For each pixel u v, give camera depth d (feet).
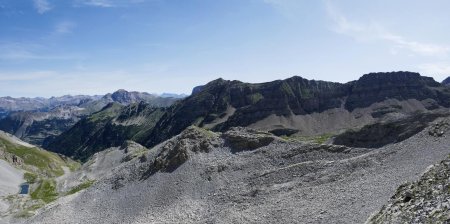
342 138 355.36
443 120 287.89
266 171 328.29
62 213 373.40
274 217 246.88
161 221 304.30
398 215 118.83
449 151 243.19
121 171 417.28
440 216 102.58
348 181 265.34
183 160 381.81
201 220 286.87
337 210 222.48
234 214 270.67
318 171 299.99
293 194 275.18
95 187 407.64
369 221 132.67
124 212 340.80
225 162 363.76
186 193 336.49
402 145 286.25
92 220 343.26
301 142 359.87
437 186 117.91
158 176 376.07
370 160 282.97
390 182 234.58
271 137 380.37
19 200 606.14
